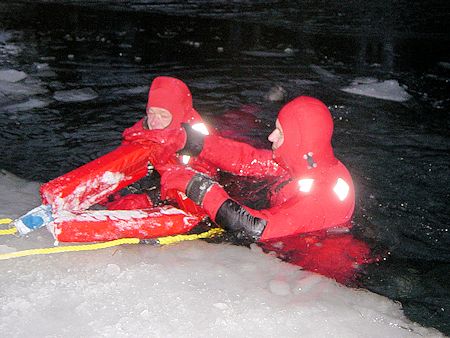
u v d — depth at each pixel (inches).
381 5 543.5
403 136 215.0
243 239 136.3
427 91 279.6
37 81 266.1
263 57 334.6
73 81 268.8
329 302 114.0
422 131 221.6
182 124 151.7
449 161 192.7
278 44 371.2
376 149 201.0
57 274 115.1
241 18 458.6
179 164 148.3
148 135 144.2
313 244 137.6
